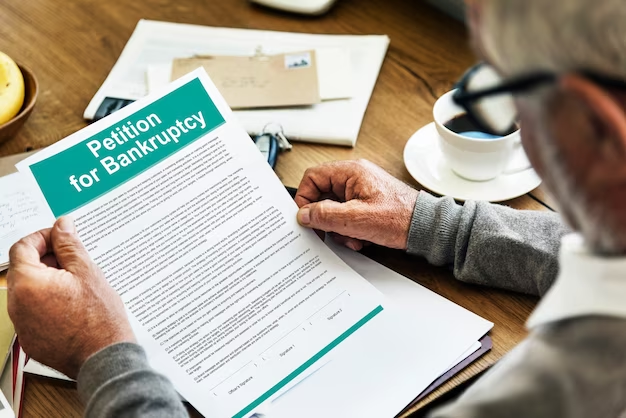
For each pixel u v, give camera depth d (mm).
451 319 691
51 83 959
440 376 651
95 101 920
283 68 945
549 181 421
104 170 721
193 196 725
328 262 716
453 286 729
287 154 864
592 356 409
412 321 688
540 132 395
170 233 703
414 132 890
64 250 648
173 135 750
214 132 760
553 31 356
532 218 718
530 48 369
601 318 410
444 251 722
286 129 877
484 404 429
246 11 1065
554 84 369
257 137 854
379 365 655
